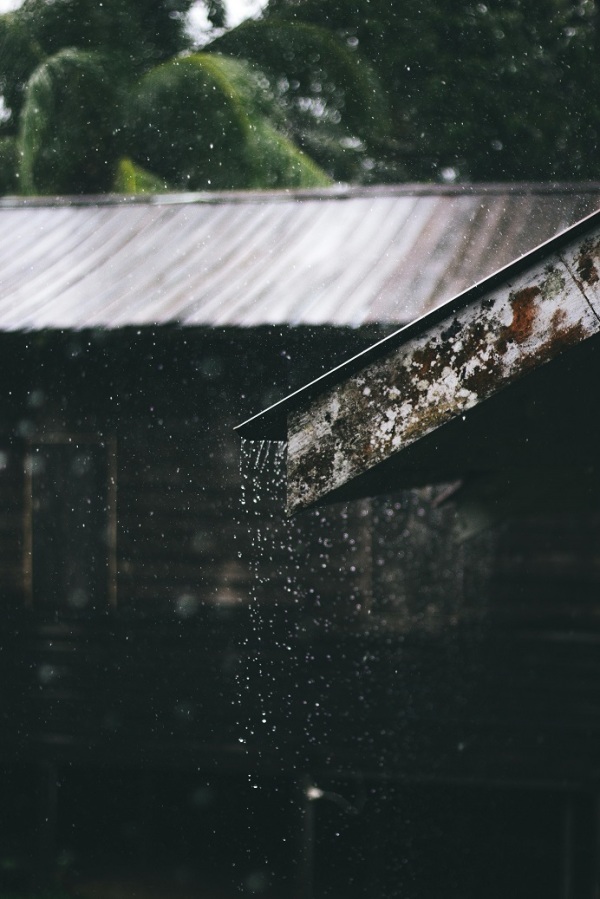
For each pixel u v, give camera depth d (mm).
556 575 8086
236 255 8570
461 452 2811
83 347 7531
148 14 18234
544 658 7875
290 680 8188
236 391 8070
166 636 8406
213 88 14938
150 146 15203
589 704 7809
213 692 8266
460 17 16875
